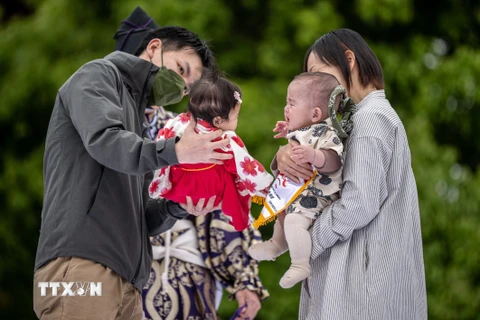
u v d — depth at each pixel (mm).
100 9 16719
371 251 5992
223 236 7910
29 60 16641
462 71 15867
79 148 6055
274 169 6266
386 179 6070
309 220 6059
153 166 5715
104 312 5898
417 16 16625
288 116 6113
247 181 6102
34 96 16734
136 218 6258
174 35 6984
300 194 6090
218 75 6230
